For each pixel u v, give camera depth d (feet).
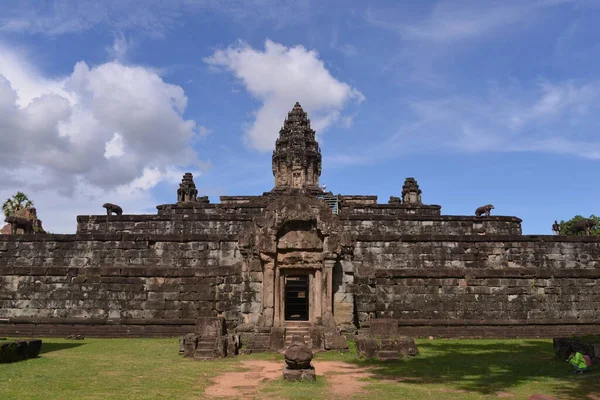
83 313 94.68
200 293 94.43
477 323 93.56
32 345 60.44
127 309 94.48
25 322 93.81
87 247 106.52
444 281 96.32
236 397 39.01
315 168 188.65
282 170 185.78
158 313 94.02
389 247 108.47
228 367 54.65
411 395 39.32
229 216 123.03
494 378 47.14
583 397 38.83
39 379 45.21
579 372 49.44
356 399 37.93
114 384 43.45
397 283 95.96
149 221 123.75
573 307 96.58
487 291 96.12
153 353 66.64
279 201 76.33
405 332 91.15
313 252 75.00
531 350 70.74
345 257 76.07
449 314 94.79
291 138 186.80
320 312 72.69
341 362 57.93
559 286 97.35
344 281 75.36
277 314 73.61
